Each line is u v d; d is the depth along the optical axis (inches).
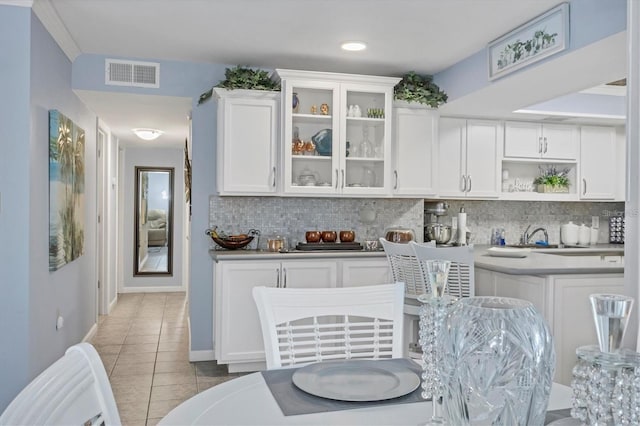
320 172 173.5
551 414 47.1
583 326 123.7
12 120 115.7
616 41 111.1
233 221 179.2
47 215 132.0
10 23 116.0
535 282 125.4
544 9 125.3
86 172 186.7
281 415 46.4
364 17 131.6
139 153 310.7
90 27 140.9
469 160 201.5
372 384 53.5
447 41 149.3
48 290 133.3
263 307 68.6
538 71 135.1
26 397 32.2
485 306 39.5
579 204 239.5
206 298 174.9
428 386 43.6
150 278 311.6
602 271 123.7
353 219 191.3
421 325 45.2
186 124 225.9
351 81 170.9
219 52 162.2
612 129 223.1
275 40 150.3
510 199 213.6
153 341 196.1
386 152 175.3
